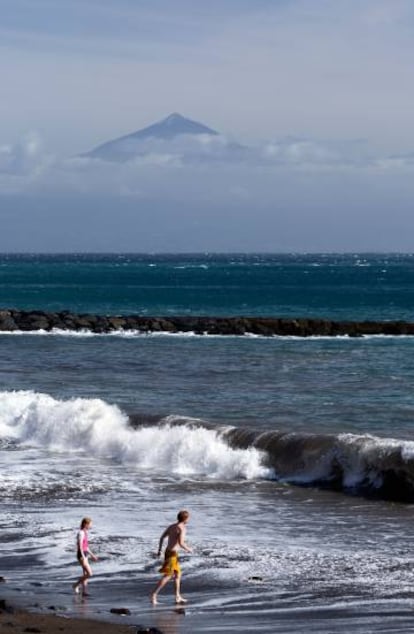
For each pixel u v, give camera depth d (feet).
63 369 443.32
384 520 194.90
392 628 130.21
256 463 239.91
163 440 256.11
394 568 160.97
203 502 211.41
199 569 161.68
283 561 165.68
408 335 652.89
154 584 153.79
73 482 230.48
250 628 130.31
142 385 387.34
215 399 347.56
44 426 286.46
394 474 218.18
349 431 280.72
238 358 496.23
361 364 467.93
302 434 243.19
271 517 197.67
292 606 141.69
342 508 205.57
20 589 150.71
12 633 123.75
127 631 125.80
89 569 150.20
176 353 521.65
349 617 135.85
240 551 171.83
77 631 125.49
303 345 577.84
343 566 162.40
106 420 278.26
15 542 178.50
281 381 401.90
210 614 138.21
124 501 211.82
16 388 376.68
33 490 222.07
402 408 325.42
